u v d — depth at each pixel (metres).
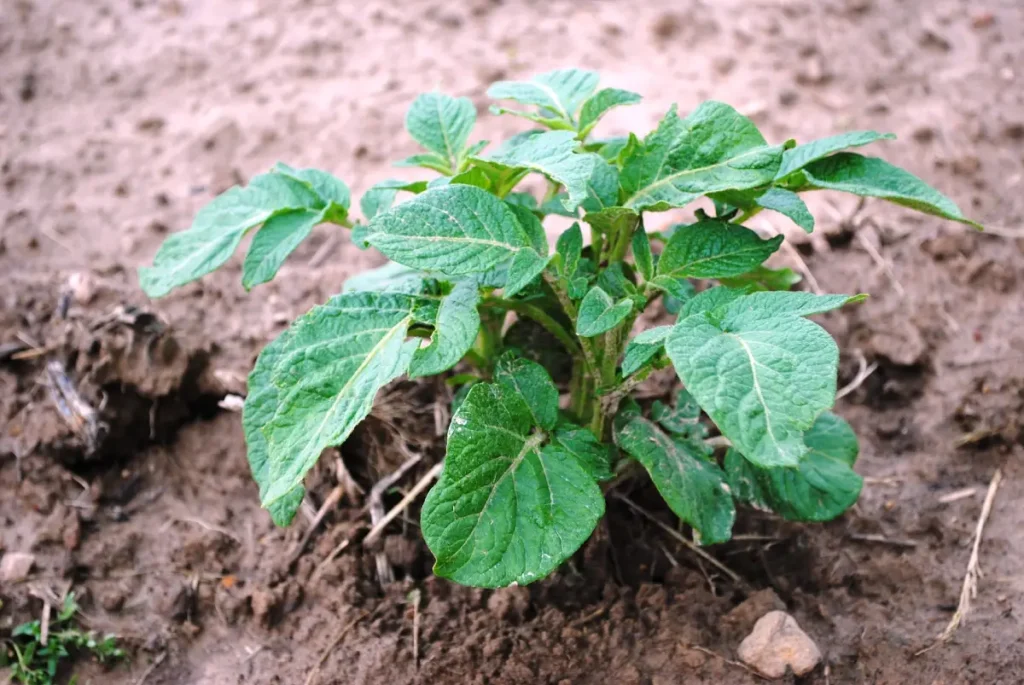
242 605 0.81
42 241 0.98
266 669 0.79
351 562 0.82
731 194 0.75
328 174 0.82
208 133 1.08
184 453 0.89
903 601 0.80
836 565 0.82
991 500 0.85
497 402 0.72
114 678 0.79
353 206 1.00
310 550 0.84
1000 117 1.07
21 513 0.85
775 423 0.65
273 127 1.09
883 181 0.77
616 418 0.77
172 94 1.16
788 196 0.75
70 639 0.80
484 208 0.71
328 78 1.18
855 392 0.91
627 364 0.71
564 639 0.78
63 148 1.07
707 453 0.77
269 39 1.24
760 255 0.74
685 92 1.13
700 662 0.77
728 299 0.71
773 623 0.77
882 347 0.91
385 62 1.20
